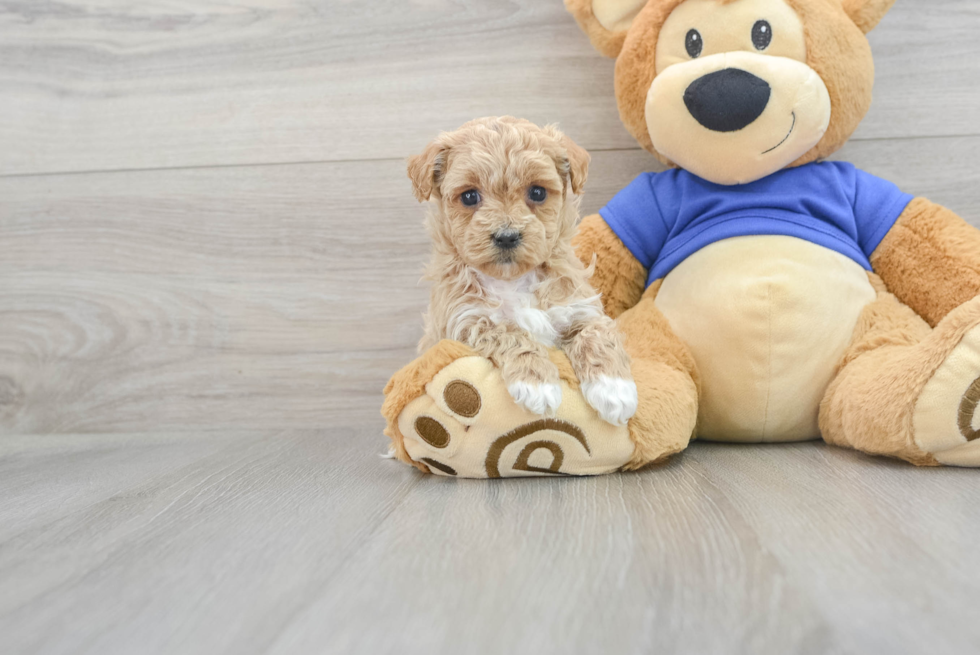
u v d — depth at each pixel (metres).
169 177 1.96
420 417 1.27
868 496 1.09
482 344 1.27
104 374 2.01
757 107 1.40
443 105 1.88
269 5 1.90
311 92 1.91
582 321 1.33
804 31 1.44
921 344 1.25
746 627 0.71
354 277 1.93
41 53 1.97
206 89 1.93
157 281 1.98
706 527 0.98
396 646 0.69
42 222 2.00
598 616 0.74
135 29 1.94
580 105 1.85
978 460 1.23
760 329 1.44
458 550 0.94
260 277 1.95
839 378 1.41
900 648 0.66
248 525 1.10
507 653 0.67
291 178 1.93
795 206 1.53
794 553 0.88
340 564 0.91
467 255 1.26
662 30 1.52
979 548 0.87
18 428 2.04
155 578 0.90
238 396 1.98
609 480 1.27
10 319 2.03
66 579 0.91
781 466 1.31
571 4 1.61
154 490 1.35
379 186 1.91
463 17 1.86
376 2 1.88
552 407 1.21
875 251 1.56
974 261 1.45
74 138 1.97
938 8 1.73
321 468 1.49
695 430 1.56
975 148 1.75
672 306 1.54
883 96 1.76
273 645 0.71
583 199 1.86
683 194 1.61
